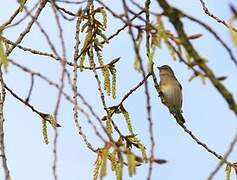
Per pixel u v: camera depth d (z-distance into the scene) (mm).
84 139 9305
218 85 5445
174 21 5738
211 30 5891
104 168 7055
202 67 5566
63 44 7211
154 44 7109
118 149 6922
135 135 10695
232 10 5863
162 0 5750
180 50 6754
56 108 7160
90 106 7145
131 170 6789
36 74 7668
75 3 8062
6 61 7496
